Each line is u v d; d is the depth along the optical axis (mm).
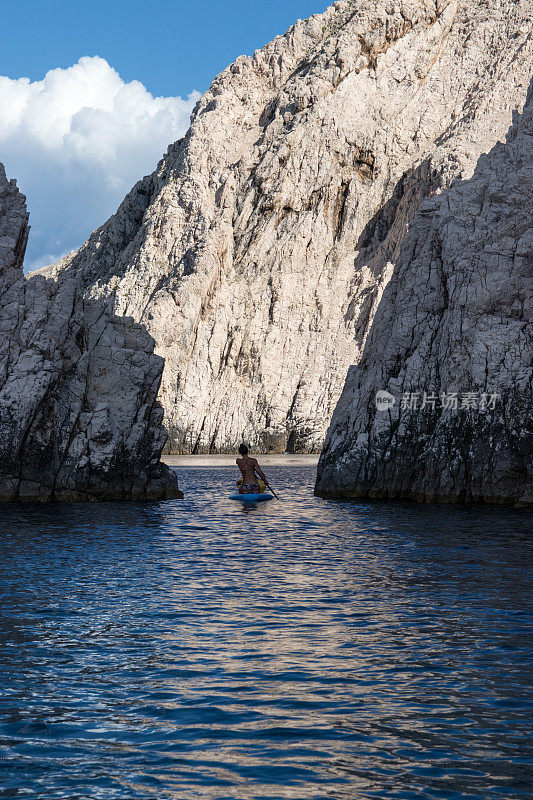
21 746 7863
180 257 107375
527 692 9172
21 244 36281
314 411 94812
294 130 111062
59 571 17094
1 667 10273
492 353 32906
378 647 11062
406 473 34812
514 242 35094
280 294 102688
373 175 109688
